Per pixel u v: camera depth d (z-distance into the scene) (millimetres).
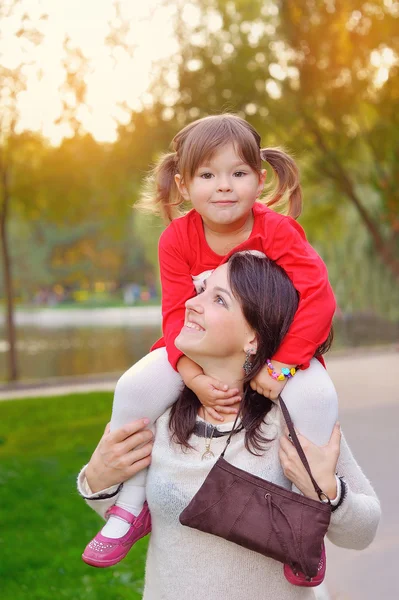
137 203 2686
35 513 6148
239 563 2123
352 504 2111
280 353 2154
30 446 8805
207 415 2230
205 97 16391
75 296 84438
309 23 16969
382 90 18188
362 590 4285
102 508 2367
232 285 2160
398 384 12883
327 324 2213
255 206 2471
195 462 2170
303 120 18391
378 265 26906
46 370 19531
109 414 10656
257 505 2037
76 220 19047
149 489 2227
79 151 16984
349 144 19281
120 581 4719
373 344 23547
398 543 5031
